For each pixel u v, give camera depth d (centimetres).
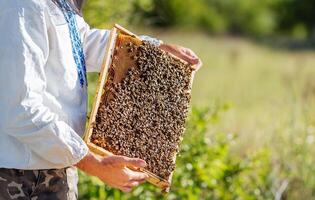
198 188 631
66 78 388
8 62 368
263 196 665
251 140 748
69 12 393
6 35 370
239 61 2694
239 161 668
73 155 375
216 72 2297
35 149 375
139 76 405
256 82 1956
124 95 399
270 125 777
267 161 681
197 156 638
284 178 688
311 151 718
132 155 399
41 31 375
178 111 414
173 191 627
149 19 998
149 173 402
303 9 5194
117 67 402
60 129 373
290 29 5206
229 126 812
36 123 370
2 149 377
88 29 429
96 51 429
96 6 790
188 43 3431
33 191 386
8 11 371
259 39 4188
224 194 648
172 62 416
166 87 412
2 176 380
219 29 4566
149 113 404
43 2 377
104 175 382
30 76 371
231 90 1483
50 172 389
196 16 4334
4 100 369
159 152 406
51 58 384
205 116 674
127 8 870
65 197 397
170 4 4072
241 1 4812
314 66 2491
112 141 393
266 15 5016
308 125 733
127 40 406
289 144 706
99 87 392
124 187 386
